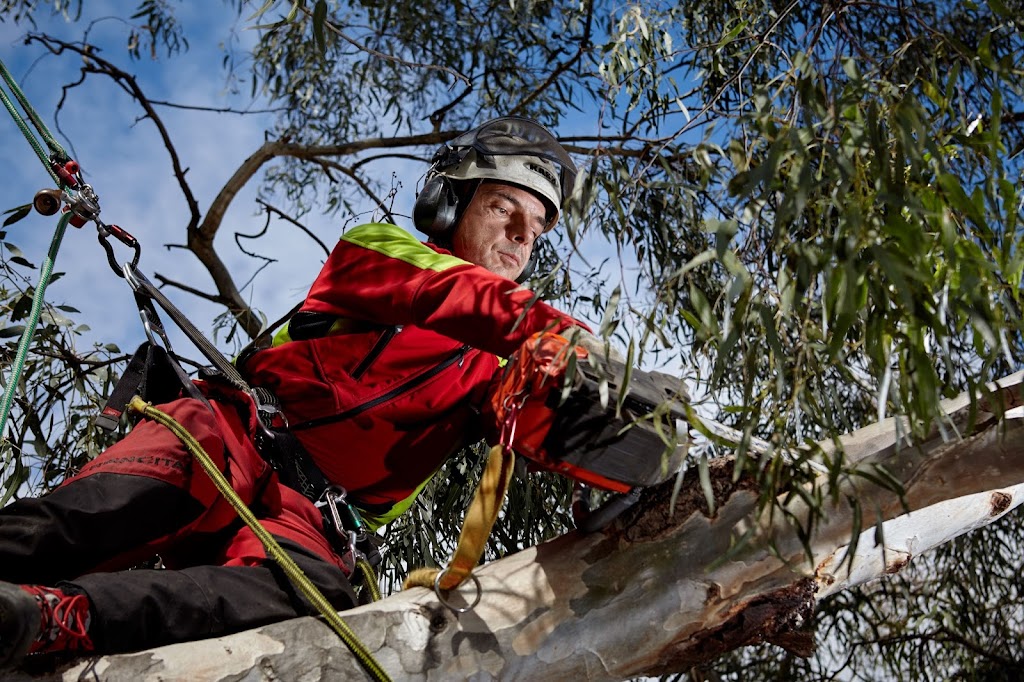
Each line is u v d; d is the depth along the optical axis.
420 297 1.84
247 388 1.91
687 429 1.59
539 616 1.63
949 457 1.60
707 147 1.60
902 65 2.78
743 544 1.54
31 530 1.60
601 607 1.64
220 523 1.79
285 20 1.98
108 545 1.66
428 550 3.43
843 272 1.50
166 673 1.47
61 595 1.45
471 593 1.64
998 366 3.54
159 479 1.69
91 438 3.48
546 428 1.59
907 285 1.44
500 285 1.77
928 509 2.08
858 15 2.84
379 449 2.02
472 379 2.06
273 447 1.93
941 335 1.47
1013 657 4.29
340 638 1.57
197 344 1.93
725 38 2.11
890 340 1.60
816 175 1.63
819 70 1.65
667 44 3.25
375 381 2.00
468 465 3.52
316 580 1.71
